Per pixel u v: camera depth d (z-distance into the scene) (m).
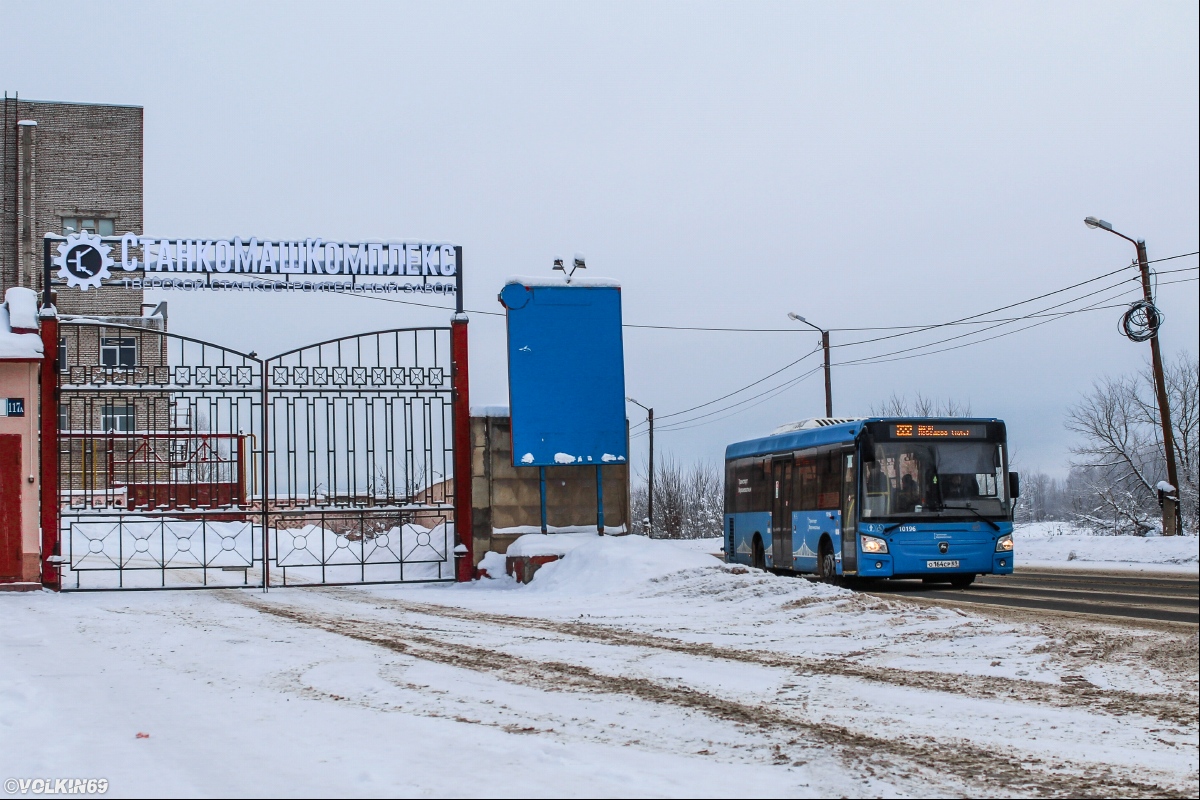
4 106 56.62
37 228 56.66
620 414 23.66
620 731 7.84
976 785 6.28
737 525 27.86
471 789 6.27
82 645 13.73
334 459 22.52
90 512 21.75
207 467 29.22
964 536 20.03
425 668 11.13
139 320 46.66
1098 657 10.48
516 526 23.75
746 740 7.45
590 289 23.84
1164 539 30.66
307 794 6.27
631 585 19.31
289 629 15.12
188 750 7.59
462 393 23.34
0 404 21.47
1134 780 6.34
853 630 13.28
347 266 22.94
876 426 20.28
